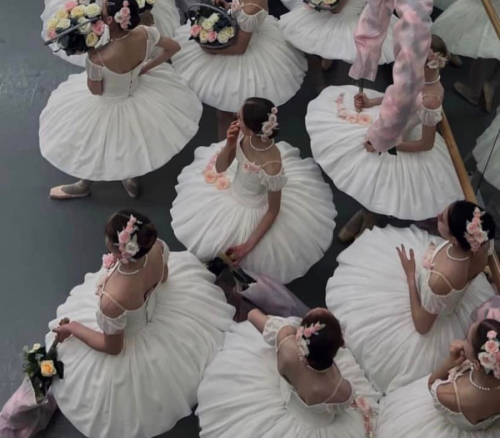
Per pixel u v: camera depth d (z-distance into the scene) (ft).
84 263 13.05
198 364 10.24
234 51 13.30
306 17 14.02
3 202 13.70
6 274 12.82
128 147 12.15
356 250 11.44
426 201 11.81
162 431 10.01
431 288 9.80
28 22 16.80
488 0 13.21
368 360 10.43
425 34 10.27
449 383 8.98
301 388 8.84
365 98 12.66
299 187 11.91
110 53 11.43
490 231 9.39
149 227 8.93
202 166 12.26
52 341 10.44
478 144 12.87
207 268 11.40
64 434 11.15
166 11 14.48
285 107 15.62
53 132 12.39
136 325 9.87
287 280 11.57
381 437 9.61
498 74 13.10
